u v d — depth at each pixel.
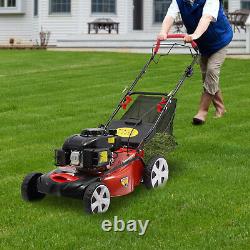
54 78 11.25
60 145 6.30
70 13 22.06
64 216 4.55
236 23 18.03
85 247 4.10
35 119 7.52
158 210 4.62
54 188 4.57
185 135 6.63
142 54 16.44
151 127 5.22
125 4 21.59
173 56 15.43
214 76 7.00
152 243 4.14
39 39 23.06
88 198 4.43
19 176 5.37
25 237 4.23
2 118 7.62
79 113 7.85
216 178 5.24
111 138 4.74
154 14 22.11
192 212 4.57
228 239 4.15
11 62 14.61
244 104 8.21
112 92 9.35
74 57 15.55
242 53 16.55
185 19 6.64
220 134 6.63
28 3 23.86
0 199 4.87
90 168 4.53
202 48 6.95
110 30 20.31
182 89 9.48
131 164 4.85
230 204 4.70
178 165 5.61
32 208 4.69
